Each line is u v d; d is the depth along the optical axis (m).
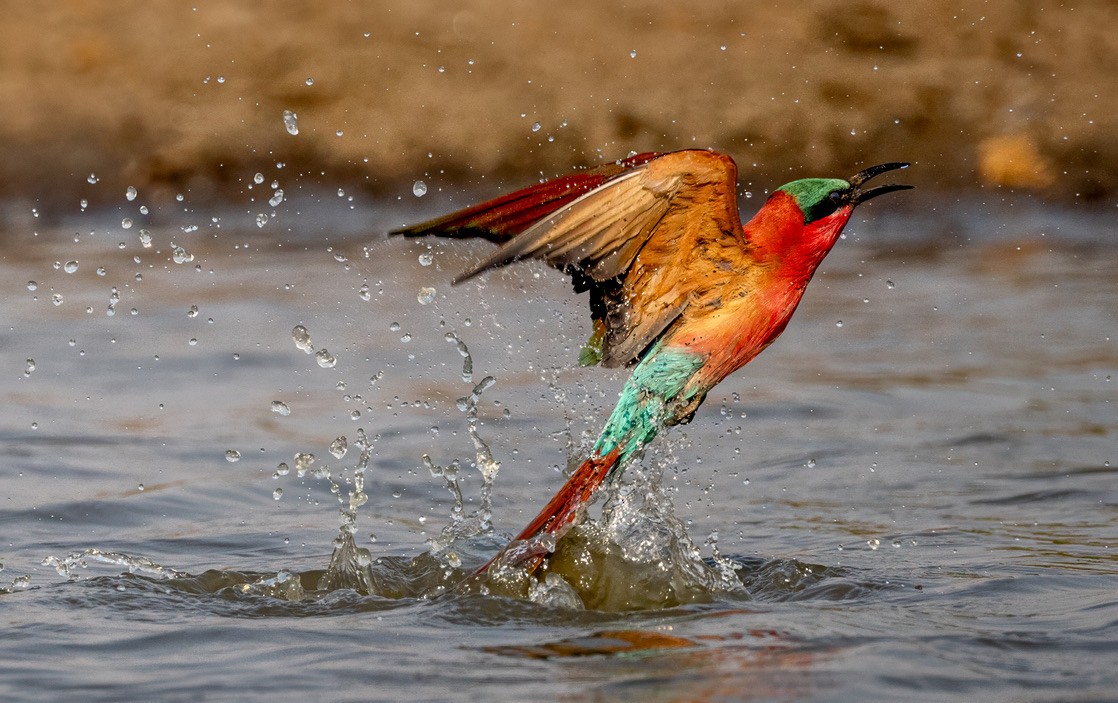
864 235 33.03
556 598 11.48
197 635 10.68
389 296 26.17
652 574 11.84
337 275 28.08
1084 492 15.62
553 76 36.31
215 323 24.16
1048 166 34.28
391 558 13.12
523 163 35.28
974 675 9.52
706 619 11.05
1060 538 13.82
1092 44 35.56
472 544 13.69
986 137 34.62
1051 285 27.08
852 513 14.97
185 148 36.00
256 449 17.55
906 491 15.80
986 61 35.47
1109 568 12.57
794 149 34.62
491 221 11.84
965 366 21.61
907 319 24.75
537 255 11.60
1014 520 14.58
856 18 35.84
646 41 36.53
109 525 14.52
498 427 18.61
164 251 30.66
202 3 38.88
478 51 37.12
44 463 16.69
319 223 34.06
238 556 13.38
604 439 12.01
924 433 18.25
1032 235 32.28
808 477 16.47
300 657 10.12
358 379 20.95
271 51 37.44
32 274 27.86
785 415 19.25
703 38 36.41
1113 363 21.47
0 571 12.67
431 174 35.50
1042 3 36.09
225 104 36.59
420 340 23.09
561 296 26.08
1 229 33.28
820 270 29.20
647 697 9.11
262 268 28.83
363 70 36.94
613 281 12.02
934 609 11.30
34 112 36.84
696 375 12.02
